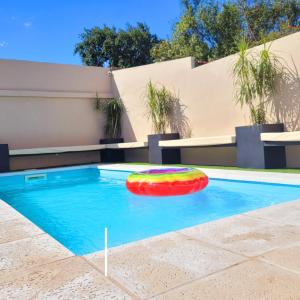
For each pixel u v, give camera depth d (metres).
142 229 3.43
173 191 4.62
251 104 7.01
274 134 5.88
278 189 4.82
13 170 9.61
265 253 2.02
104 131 11.30
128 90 10.84
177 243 2.27
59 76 10.55
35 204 5.12
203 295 1.54
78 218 4.07
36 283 1.74
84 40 19.61
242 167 6.71
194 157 8.87
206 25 15.24
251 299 1.48
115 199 5.16
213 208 4.15
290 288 1.57
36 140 10.14
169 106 9.61
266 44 7.02
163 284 1.67
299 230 2.46
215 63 8.27
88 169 8.89
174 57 15.45
